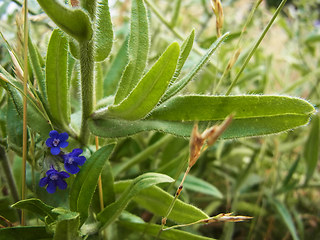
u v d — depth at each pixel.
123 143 0.22
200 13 0.42
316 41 0.35
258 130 0.13
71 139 0.16
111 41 0.14
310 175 0.27
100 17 0.14
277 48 0.37
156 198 0.16
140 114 0.13
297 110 0.13
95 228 0.15
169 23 0.27
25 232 0.13
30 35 0.16
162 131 0.14
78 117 0.18
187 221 0.15
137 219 0.17
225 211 0.28
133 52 0.15
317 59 0.38
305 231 0.29
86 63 0.13
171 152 0.23
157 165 0.25
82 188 0.14
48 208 0.13
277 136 0.27
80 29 0.12
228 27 0.40
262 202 0.27
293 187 0.27
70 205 0.14
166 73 0.12
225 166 0.30
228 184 0.28
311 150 0.26
